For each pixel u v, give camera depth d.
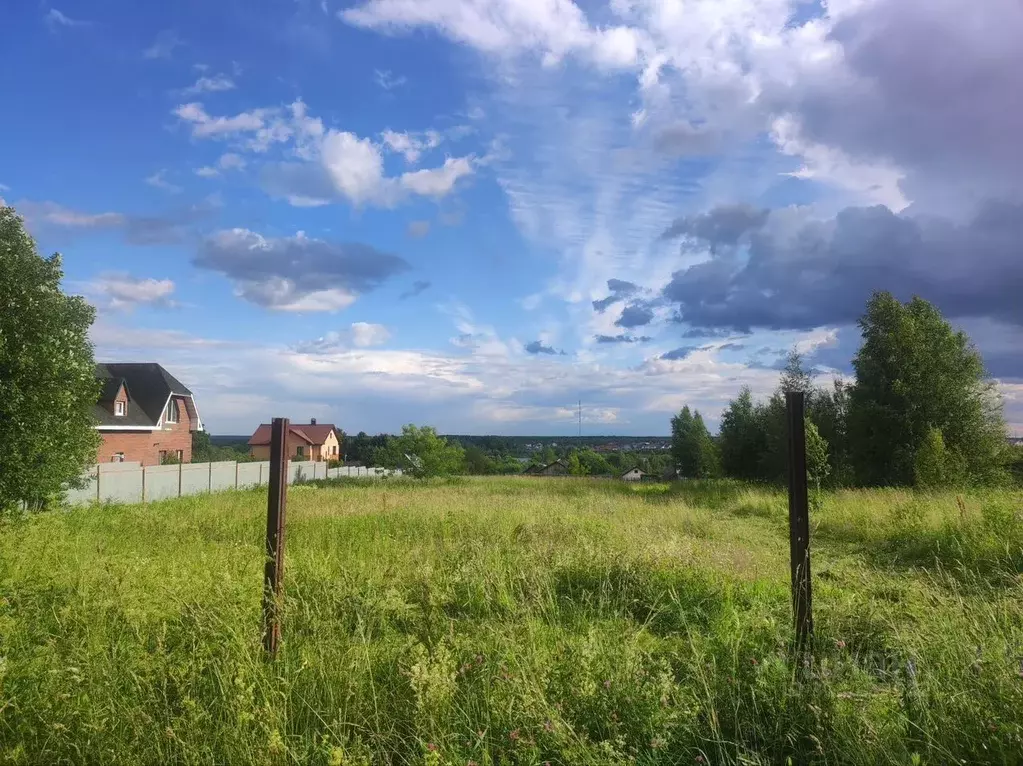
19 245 14.84
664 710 3.05
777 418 31.12
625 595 5.92
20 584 5.25
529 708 3.06
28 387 14.05
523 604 5.28
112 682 3.38
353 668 3.77
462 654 4.00
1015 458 27.19
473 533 10.54
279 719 3.09
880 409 27.09
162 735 3.00
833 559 8.87
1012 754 2.67
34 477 14.16
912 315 27.88
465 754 2.86
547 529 10.08
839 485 25.70
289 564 6.96
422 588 5.64
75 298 16.39
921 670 3.41
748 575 6.98
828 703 3.03
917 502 12.28
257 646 3.89
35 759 2.91
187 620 4.39
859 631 4.44
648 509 16.02
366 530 11.08
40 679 3.51
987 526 8.93
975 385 27.17
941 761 2.71
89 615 4.38
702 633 5.02
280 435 4.19
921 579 7.02
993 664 3.18
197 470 29.20
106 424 35.81
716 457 40.00
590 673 3.38
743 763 2.71
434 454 43.53
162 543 9.02
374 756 2.95
